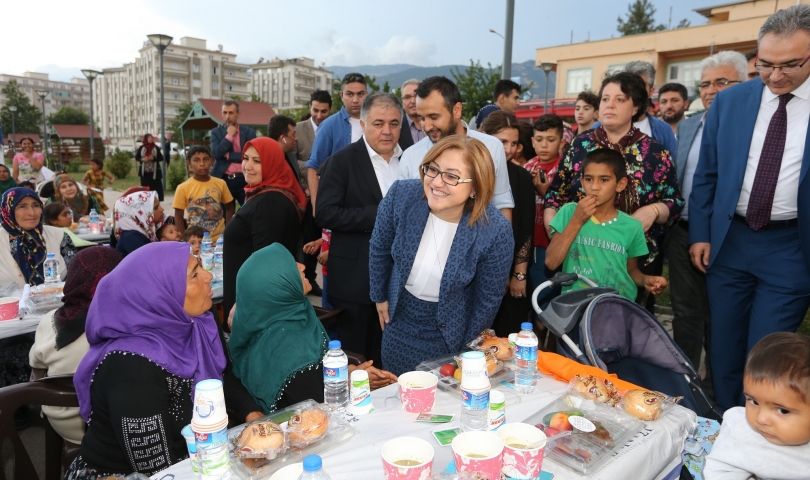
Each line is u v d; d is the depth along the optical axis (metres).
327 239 3.99
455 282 2.21
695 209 3.13
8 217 3.87
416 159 2.97
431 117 2.79
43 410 2.30
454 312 2.32
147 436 1.67
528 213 3.32
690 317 3.62
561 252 2.97
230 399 2.21
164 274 1.80
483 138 2.93
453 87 2.79
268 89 111.81
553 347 3.35
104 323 1.76
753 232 2.89
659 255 3.54
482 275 2.29
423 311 2.40
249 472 1.45
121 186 20.56
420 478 1.32
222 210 5.98
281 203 3.39
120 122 116.31
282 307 2.14
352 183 3.29
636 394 1.79
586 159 2.87
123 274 1.78
